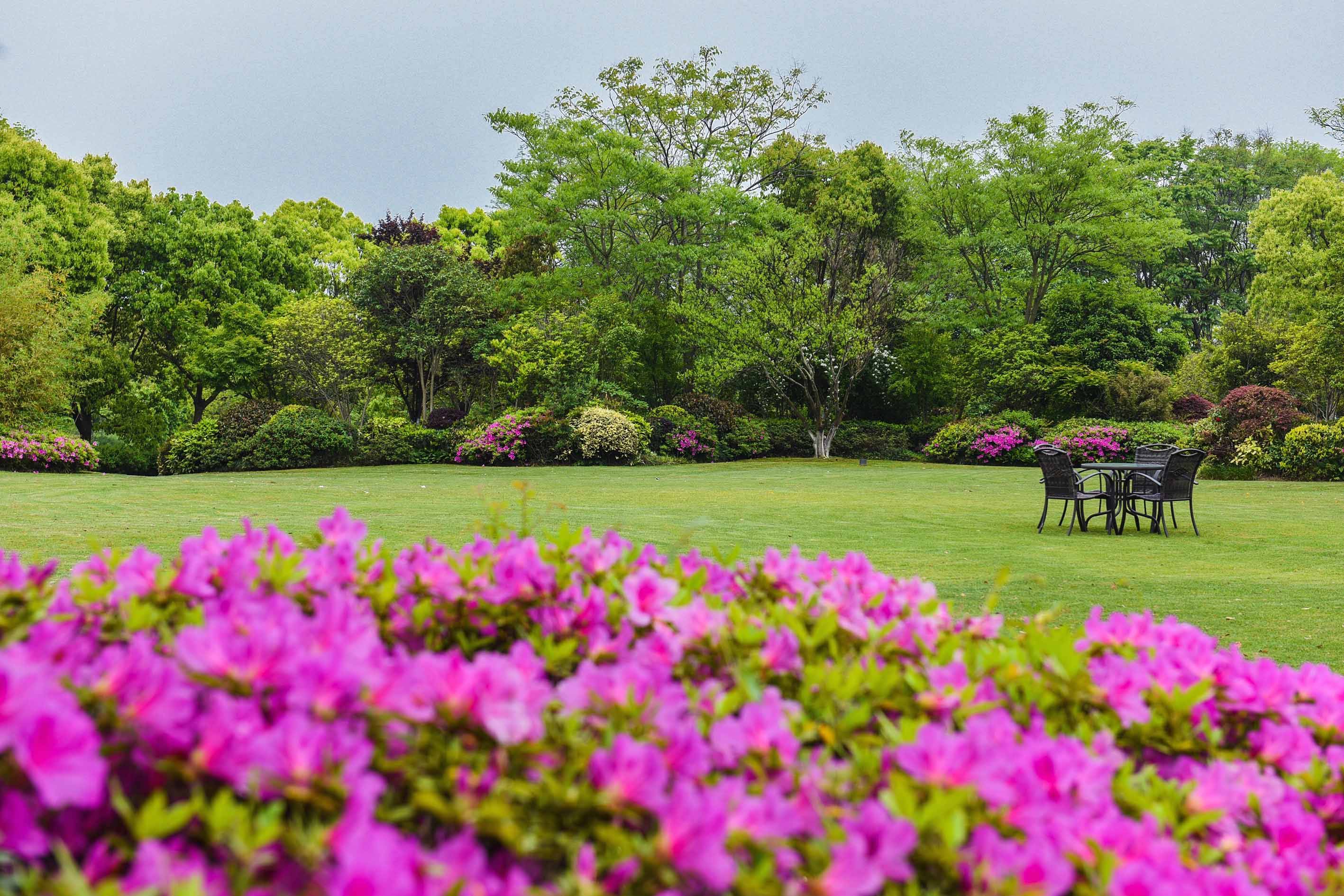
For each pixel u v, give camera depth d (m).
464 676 1.18
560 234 27.48
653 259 27.22
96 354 27.12
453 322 22.97
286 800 1.05
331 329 22.55
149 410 29.31
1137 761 1.59
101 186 30.38
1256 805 1.42
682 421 23.14
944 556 7.46
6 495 10.29
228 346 28.06
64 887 0.84
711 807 1.03
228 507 9.81
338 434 20.78
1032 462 21.58
